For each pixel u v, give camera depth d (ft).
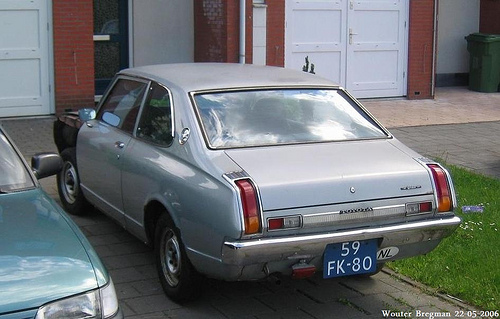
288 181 17.39
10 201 15.99
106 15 45.57
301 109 20.66
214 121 19.47
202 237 17.79
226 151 18.67
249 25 44.52
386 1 50.16
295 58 48.11
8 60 40.34
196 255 18.12
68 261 13.71
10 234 14.43
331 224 17.60
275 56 45.78
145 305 19.38
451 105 50.34
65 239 14.44
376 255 18.33
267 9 45.03
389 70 51.21
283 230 17.13
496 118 46.21
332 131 20.27
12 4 39.93
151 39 46.75
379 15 50.21
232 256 16.92
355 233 17.70
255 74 22.02
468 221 25.38
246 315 19.01
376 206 18.02
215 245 17.39
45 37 40.91
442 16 57.16
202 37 46.29
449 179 18.98
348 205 17.75
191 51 47.78
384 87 51.26
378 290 20.74
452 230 19.01
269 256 17.11
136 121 21.70
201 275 18.85
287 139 19.60
